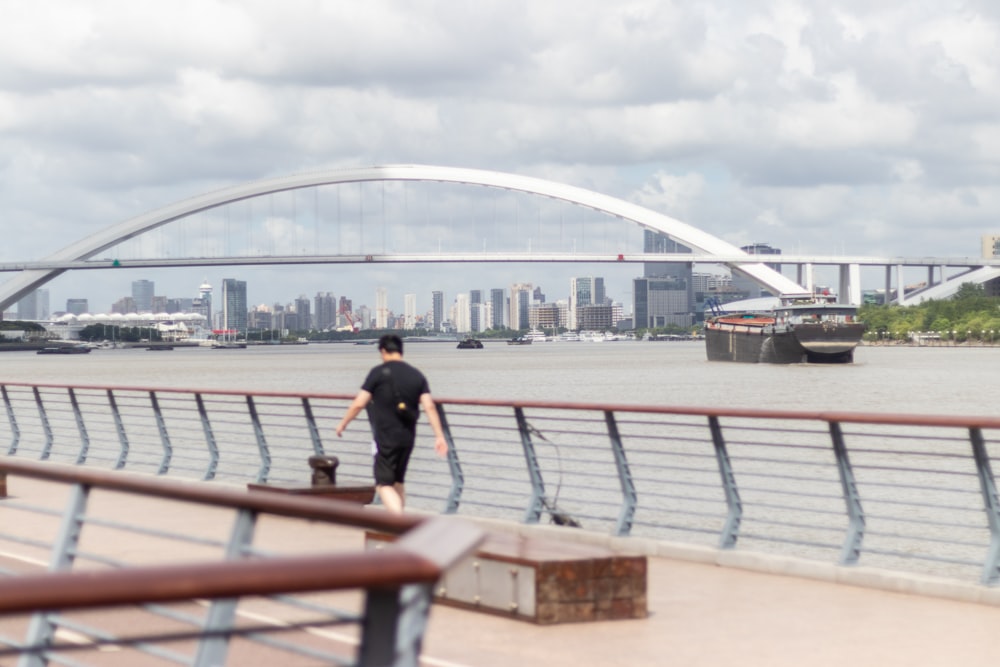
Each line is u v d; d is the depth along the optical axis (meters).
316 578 3.24
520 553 10.90
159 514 17.30
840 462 13.14
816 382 123.44
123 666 8.49
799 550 23.64
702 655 9.48
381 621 3.41
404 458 14.49
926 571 21.91
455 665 9.09
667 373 149.88
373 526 4.26
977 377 133.75
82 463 27.20
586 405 15.34
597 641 9.97
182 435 54.94
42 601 3.12
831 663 9.21
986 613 11.16
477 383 128.00
